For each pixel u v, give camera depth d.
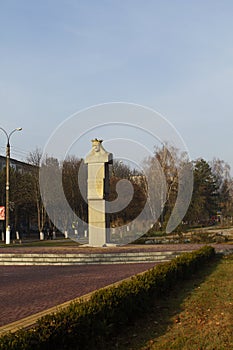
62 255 18.36
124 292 7.20
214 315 7.60
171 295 9.69
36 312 8.12
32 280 13.14
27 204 45.91
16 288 11.46
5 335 4.71
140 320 7.34
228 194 71.25
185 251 18.91
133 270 15.31
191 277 12.55
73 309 5.85
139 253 18.69
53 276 14.09
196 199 46.59
